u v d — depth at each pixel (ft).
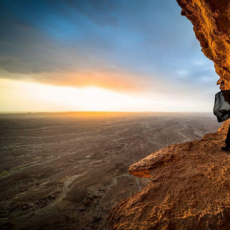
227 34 10.91
